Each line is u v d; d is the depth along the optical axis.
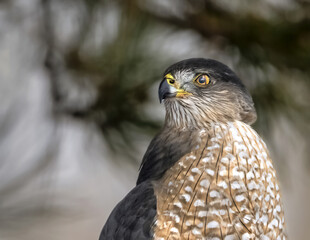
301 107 10.52
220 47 10.76
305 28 10.33
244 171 8.32
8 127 10.24
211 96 8.96
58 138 10.48
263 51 10.46
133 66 10.12
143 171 8.82
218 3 10.73
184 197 8.11
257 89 10.48
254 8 10.59
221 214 8.07
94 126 10.62
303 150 10.80
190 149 8.52
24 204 9.80
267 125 10.48
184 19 10.61
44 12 10.45
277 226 8.45
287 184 10.83
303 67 10.41
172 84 9.08
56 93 10.41
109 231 8.31
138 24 10.15
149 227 8.00
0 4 10.70
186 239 7.99
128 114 10.34
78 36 10.30
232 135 8.60
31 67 10.58
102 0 10.19
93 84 10.23
